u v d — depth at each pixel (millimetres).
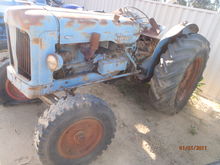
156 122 2869
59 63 1616
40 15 1585
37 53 1628
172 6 4320
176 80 2412
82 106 1702
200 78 3135
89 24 1904
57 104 1714
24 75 1877
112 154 2176
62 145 1730
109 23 2113
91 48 1985
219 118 3283
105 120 1895
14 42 1793
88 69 2256
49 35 1634
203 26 3924
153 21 2984
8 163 1852
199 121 3098
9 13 1706
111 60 2330
